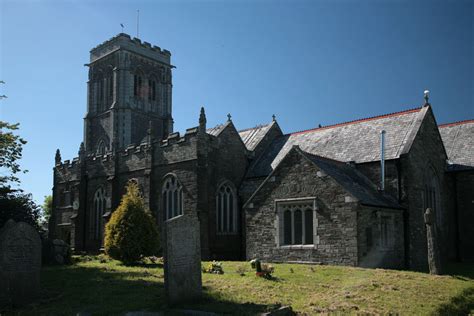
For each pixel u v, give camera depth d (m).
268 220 25.25
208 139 31.98
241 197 33.41
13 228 13.81
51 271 20.33
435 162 30.55
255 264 18.91
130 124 62.44
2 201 26.44
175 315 11.50
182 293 12.99
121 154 38.53
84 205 42.28
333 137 33.56
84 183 42.56
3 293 13.32
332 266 21.41
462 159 32.00
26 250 14.02
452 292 16.08
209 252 30.48
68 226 44.53
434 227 21.08
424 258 27.34
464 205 31.05
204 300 13.35
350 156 30.20
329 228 22.78
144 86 65.94
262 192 25.75
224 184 32.81
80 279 17.52
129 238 23.42
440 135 32.44
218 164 32.50
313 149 33.28
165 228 13.00
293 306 12.92
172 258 12.91
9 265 13.57
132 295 14.02
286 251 24.23
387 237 24.84
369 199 23.64
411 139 28.06
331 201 22.89
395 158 27.30
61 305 13.07
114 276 18.14
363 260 21.84
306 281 16.58
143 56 65.88
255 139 37.75
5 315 12.20
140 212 24.16
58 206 46.69
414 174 27.50
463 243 30.89
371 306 13.31
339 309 12.76
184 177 32.19
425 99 31.05
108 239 23.81
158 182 34.34
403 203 26.59
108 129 62.97
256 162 35.31
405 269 25.69
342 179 24.36
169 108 69.00
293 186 24.52
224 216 32.59
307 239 23.75
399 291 15.41
